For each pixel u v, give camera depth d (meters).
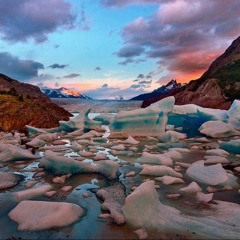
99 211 4.98
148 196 4.63
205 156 9.67
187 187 6.15
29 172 7.86
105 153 10.82
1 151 10.42
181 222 4.36
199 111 20.69
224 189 6.26
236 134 15.97
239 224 4.30
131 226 4.32
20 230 4.25
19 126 18.44
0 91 22.92
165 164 8.45
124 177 7.26
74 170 7.57
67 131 18.44
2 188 6.37
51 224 4.34
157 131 15.61
